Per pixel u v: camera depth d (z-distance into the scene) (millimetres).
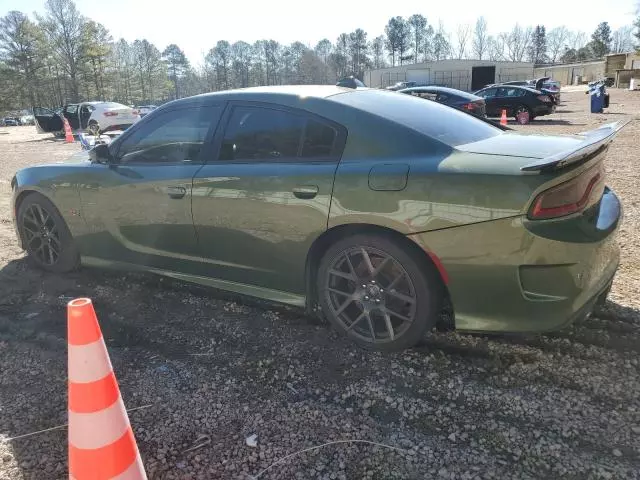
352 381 2750
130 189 3688
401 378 2758
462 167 2580
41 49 67312
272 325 3379
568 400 2525
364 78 71312
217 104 3436
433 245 2615
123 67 89125
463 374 2770
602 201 2930
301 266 3086
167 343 3211
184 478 2105
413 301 2787
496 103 18828
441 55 106438
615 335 3080
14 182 4391
